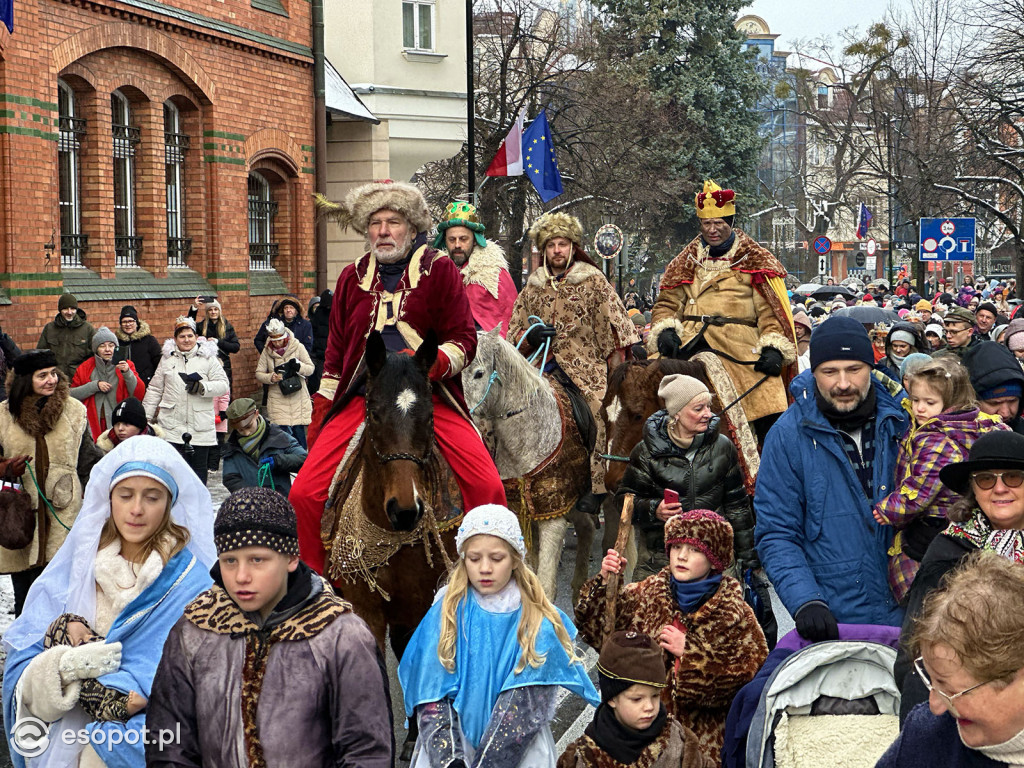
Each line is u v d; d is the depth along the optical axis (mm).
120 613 4363
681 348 9742
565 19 40688
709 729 5066
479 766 4293
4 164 13812
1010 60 30938
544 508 7473
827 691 4461
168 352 12602
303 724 3533
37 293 14242
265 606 3641
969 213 39469
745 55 52000
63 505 7570
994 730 2746
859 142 67500
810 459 5250
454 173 29922
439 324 6242
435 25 24547
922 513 4996
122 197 16578
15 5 13820
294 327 17281
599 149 36344
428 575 5645
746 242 9773
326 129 22375
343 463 5809
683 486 6719
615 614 5188
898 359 10977
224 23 17906
